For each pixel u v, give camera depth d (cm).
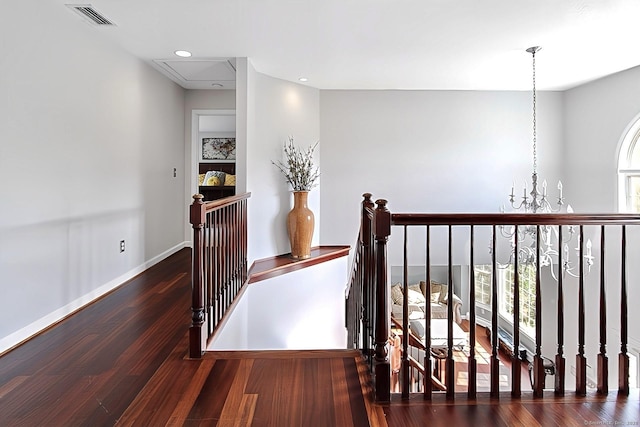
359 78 489
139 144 425
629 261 456
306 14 301
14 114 247
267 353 246
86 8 291
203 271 252
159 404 188
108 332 274
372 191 562
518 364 202
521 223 200
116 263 381
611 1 279
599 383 208
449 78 488
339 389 204
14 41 246
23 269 258
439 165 563
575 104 540
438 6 287
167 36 348
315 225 557
